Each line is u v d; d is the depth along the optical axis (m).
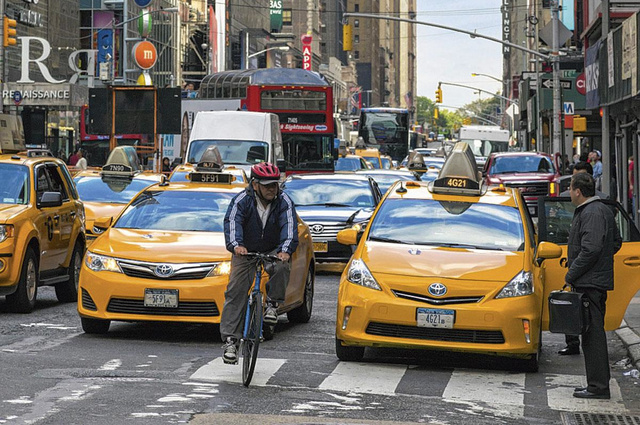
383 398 11.39
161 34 110.19
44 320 17.23
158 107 48.97
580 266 12.05
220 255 15.09
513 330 13.02
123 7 96.06
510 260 13.62
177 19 116.69
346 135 110.44
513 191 15.66
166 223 16.58
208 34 120.62
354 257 13.90
